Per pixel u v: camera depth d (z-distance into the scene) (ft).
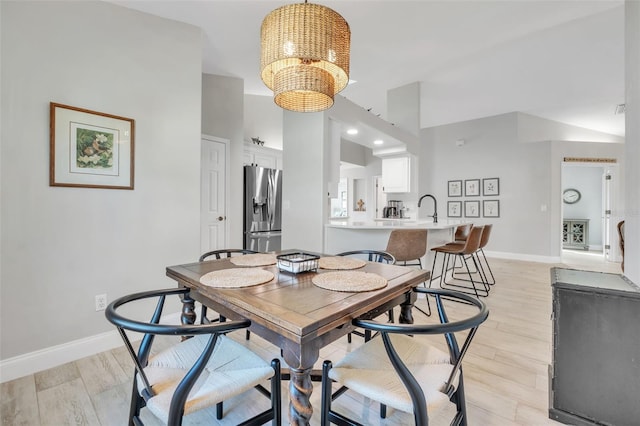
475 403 5.49
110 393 5.69
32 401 5.44
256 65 11.96
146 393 3.46
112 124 7.36
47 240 6.54
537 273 15.94
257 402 5.49
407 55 11.91
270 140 17.44
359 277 4.92
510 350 7.42
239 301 3.90
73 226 6.86
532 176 19.72
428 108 19.29
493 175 21.22
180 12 8.10
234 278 4.83
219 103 13.07
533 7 8.93
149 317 8.09
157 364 4.07
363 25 9.67
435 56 12.03
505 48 11.33
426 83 15.21
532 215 19.75
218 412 5.03
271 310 3.53
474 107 19.02
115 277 7.48
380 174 27.66
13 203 6.13
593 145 19.35
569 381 5.05
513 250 20.48
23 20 6.20
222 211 13.14
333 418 3.97
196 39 8.86
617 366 4.75
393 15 9.14
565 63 12.76
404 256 9.87
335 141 11.45
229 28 8.99
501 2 8.64
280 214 16.31
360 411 5.28
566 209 25.61
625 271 6.95
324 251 11.06
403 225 11.50
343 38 5.70
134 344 7.56
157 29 8.13
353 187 29.94
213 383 3.67
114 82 7.39
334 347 7.53
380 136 13.88
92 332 7.14
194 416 5.11
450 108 19.29
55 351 6.63
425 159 24.44
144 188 7.91
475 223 21.97
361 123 12.34
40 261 6.46
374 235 11.50
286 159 11.96
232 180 13.55
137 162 7.79
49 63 6.50
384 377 3.78
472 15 9.25
